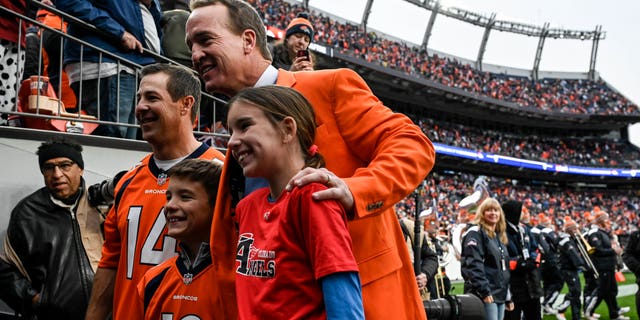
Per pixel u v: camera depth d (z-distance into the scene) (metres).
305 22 4.63
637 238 7.10
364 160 1.83
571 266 8.90
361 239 1.70
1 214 3.48
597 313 10.66
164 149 2.57
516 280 6.05
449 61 40.94
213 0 1.99
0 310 3.39
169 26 5.48
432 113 38.78
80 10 4.22
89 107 4.43
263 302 1.49
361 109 1.78
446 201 30.92
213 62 1.98
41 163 3.14
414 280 1.90
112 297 2.66
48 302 2.96
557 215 37.31
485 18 42.53
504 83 42.91
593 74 47.19
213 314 2.10
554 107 43.03
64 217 3.14
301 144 1.67
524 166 38.50
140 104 2.53
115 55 4.28
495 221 5.66
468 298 3.18
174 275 2.23
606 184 44.22
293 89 1.74
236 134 1.64
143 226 2.48
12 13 3.87
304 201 1.47
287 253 1.50
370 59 32.81
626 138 45.59
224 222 1.89
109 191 3.16
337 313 1.34
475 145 39.19
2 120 3.98
